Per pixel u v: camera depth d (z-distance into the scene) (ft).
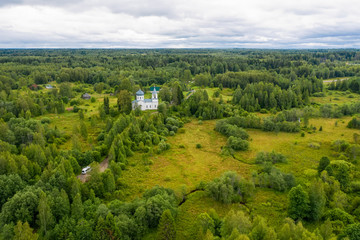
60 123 449.89
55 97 614.34
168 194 226.99
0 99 522.88
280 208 217.15
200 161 313.73
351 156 305.12
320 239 148.66
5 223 177.47
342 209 202.90
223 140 384.68
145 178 270.87
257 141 375.25
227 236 158.30
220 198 228.22
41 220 174.09
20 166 236.63
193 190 250.16
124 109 494.59
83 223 175.52
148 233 189.47
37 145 274.16
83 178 260.01
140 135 358.23
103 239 163.32
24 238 153.99
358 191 234.58
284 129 414.82
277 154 309.01
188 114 509.35
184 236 187.62
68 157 273.95
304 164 296.71
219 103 561.02
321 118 490.49
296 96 581.94
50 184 212.64
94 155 300.20
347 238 149.79
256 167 294.05
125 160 301.22
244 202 228.84
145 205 199.11
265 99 565.12
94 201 210.38
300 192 203.41
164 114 467.52
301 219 200.64
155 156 325.83
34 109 489.26
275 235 144.25
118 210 196.13
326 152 328.90
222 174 258.37
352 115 499.10
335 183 226.99
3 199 201.46
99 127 428.56
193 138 394.73
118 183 254.47
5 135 311.88
